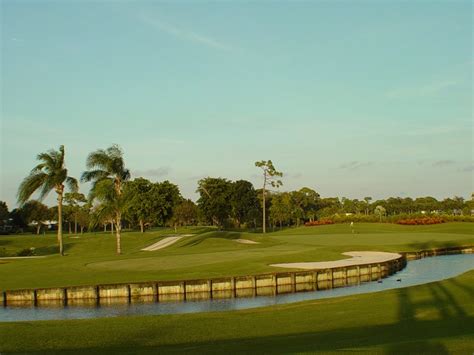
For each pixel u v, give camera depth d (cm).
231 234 7219
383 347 1280
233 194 12269
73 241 7488
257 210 13062
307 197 17225
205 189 12250
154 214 10694
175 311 2673
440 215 10444
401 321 1819
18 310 2769
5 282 3309
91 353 1484
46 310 2761
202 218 12756
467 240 6450
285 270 3528
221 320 1936
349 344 1405
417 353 1198
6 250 6375
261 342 1542
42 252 6450
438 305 2073
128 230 14088
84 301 3022
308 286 3462
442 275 3978
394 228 9188
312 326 1797
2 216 13512
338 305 2177
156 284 3120
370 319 1875
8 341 1664
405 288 2558
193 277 3312
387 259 4291
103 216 5547
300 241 6600
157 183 11225
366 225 9800
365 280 3747
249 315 2028
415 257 5319
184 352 1425
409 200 19950
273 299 3008
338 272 3656
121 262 4181
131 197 5512
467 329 1589
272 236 7569
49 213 13975
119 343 1638
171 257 4516
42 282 3272
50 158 5084
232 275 3350
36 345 1617
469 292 2333
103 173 5475
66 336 1723
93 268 3816
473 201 16000
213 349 1452
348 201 18412
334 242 6366
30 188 5019
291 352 1302
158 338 1689
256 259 4112
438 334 1520
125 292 3081
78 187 5353
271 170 9456
